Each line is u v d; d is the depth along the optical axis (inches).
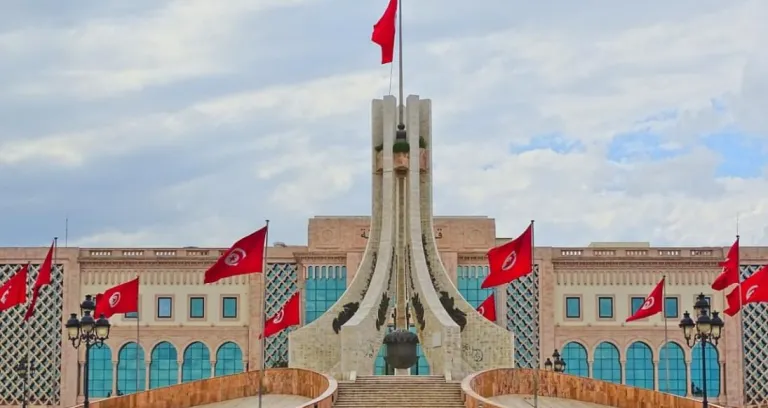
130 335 3410.4
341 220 3420.3
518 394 2485.2
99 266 3432.6
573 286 3444.9
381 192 2888.8
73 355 3388.3
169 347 3425.2
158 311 3430.1
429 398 2327.8
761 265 3469.5
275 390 2509.8
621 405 2384.4
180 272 3444.9
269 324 2910.9
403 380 2439.7
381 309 2758.4
